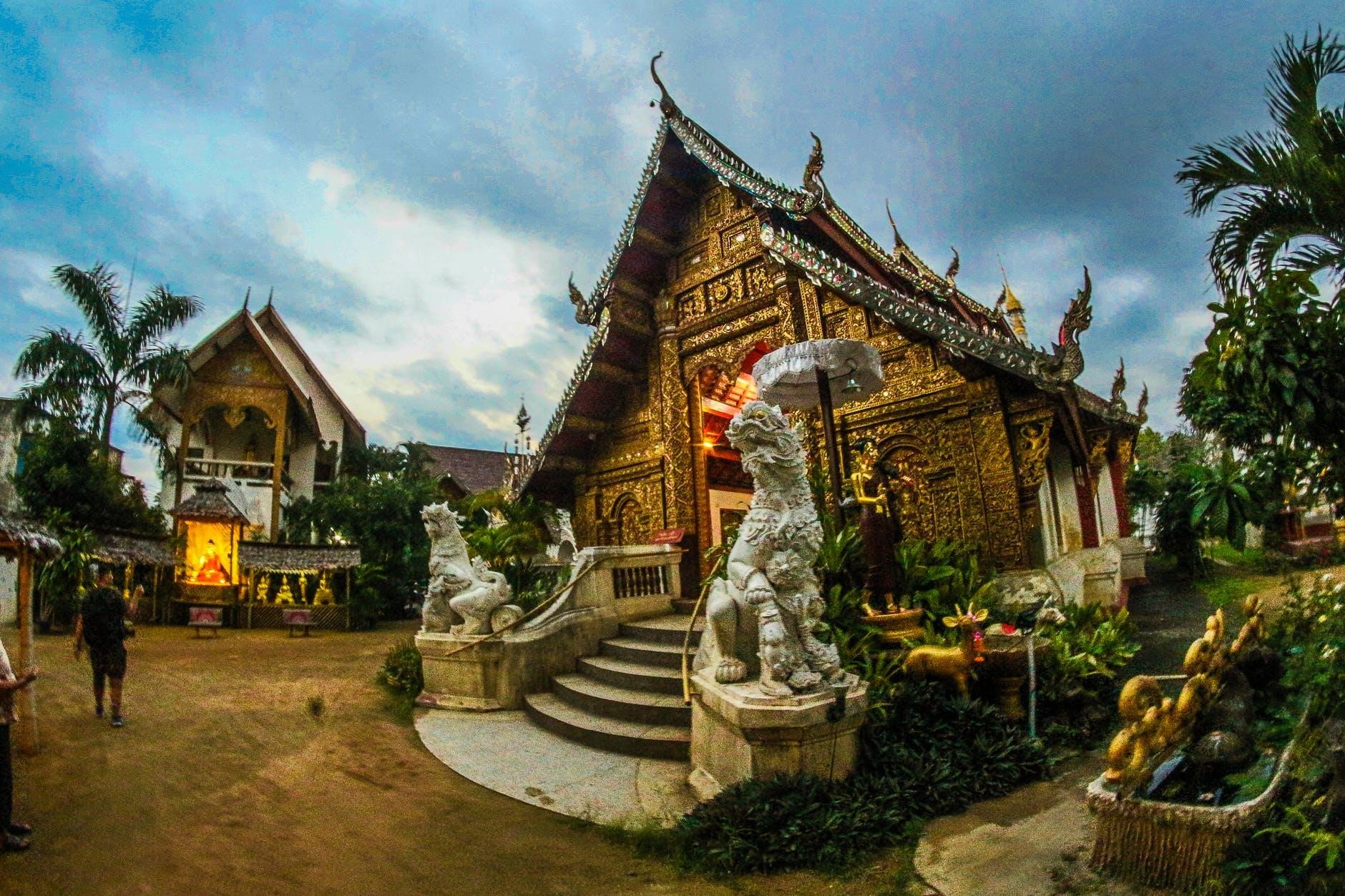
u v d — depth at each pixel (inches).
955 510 363.3
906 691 228.2
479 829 193.3
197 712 297.6
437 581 358.3
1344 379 197.9
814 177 394.0
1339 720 146.8
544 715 291.4
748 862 164.6
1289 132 281.0
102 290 776.9
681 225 515.2
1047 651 242.5
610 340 509.7
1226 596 423.2
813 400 370.6
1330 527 606.2
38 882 149.6
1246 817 132.5
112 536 640.4
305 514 954.1
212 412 1067.9
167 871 157.9
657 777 228.2
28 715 231.5
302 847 175.0
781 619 205.8
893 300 359.3
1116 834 142.4
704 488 489.7
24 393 716.0
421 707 330.6
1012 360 318.7
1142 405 573.6
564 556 721.0
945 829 175.8
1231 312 215.9
